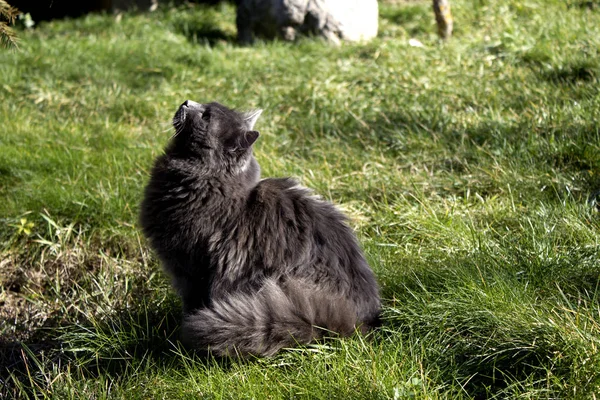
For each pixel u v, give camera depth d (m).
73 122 6.58
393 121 6.36
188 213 3.54
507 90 6.66
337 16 8.87
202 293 3.63
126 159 5.63
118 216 4.92
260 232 3.53
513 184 4.98
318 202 3.80
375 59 7.83
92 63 7.92
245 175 3.67
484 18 8.97
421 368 3.00
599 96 5.92
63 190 5.06
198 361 3.41
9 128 6.18
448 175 5.26
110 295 4.37
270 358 3.29
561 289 3.63
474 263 3.86
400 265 4.15
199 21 9.52
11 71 7.70
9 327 4.29
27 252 4.83
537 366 3.01
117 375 3.49
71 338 3.90
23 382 3.84
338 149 5.88
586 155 5.14
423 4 10.20
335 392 2.96
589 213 4.49
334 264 3.59
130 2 10.00
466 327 3.36
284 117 6.66
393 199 5.06
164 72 7.72
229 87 7.40
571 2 9.09
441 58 7.64
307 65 7.77
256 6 8.95
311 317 3.30
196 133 3.60
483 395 3.06
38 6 9.13
